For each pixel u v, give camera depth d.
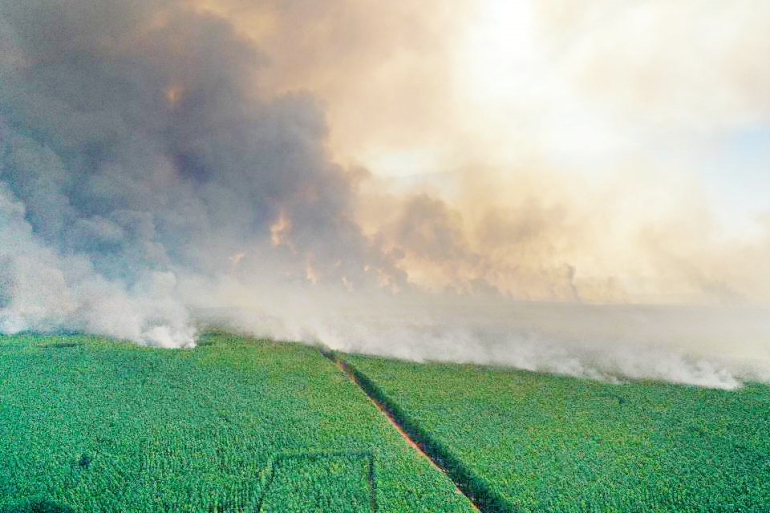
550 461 45.16
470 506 36.88
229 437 47.78
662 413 61.41
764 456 48.06
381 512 35.25
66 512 34.34
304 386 68.50
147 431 48.62
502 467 43.50
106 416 52.41
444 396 65.88
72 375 67.94
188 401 58.97
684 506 38.09
